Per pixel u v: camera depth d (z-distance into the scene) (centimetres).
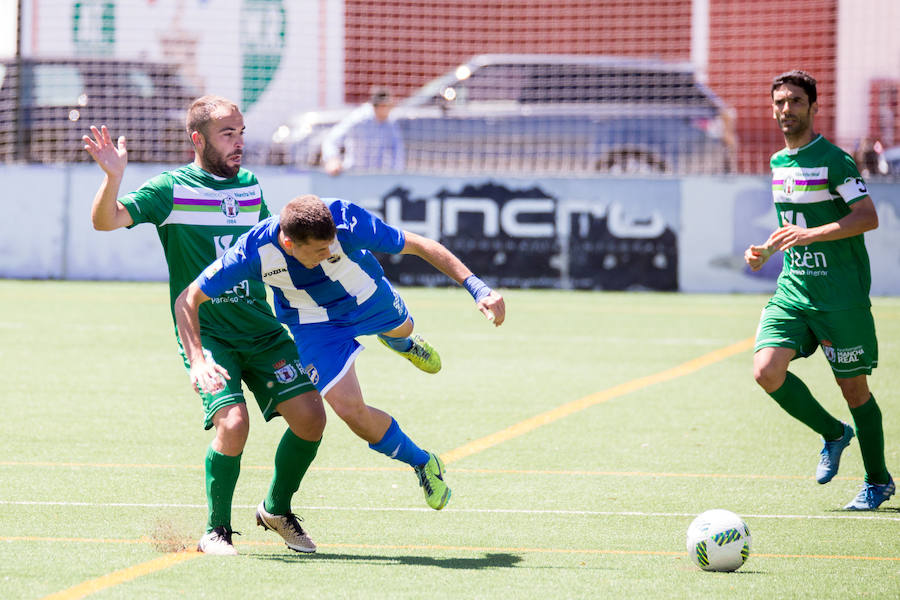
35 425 2491
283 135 6062
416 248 1623
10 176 5466
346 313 1650
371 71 6344
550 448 2347
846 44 6181
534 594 1409
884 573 1516
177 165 5503
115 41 6025
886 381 3150
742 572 1518
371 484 2039
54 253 5466
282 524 1633
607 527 1767
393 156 5428
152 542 1638
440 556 1599
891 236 5181
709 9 6412
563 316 4512
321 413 1658
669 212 5288
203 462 2180
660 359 3534
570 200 5306
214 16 6075
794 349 1981
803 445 2386
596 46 6562
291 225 1473
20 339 3744
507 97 5947
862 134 6175
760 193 5241
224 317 1688
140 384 3012
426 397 2898
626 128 5731
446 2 6412
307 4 6191
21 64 5725
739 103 6388
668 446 2369
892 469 2189
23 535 1664
